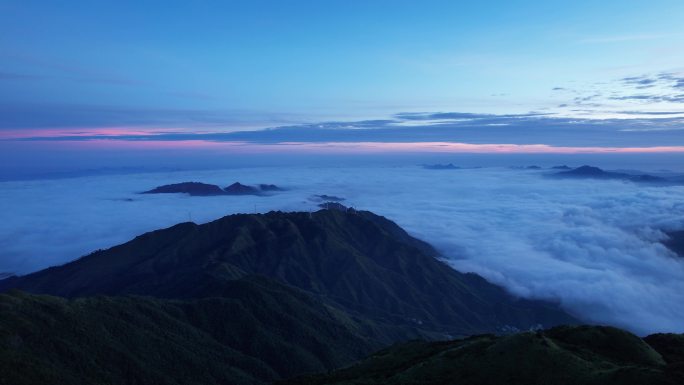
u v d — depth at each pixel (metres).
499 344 90.56
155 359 168.75
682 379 72.50
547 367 81.31
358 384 96.00
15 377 134.75
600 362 83.31
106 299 192.38
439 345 117.00
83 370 150.50
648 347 93.06
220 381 169.75
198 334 194.00
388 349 124.81
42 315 165.25
